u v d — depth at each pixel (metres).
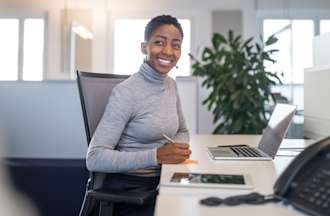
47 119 3.83
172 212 0.69
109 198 1.17
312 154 0.75
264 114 3.12
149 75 1.35
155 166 1.21
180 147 1.22
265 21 4.12
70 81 3.86
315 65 2.16
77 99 3.84
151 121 1.32
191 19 4.27
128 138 1.32
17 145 3.77
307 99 1.91
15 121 3.82
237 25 4.28
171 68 1.39
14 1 4.13
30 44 4.14
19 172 3.07
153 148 1.30
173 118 1.42
